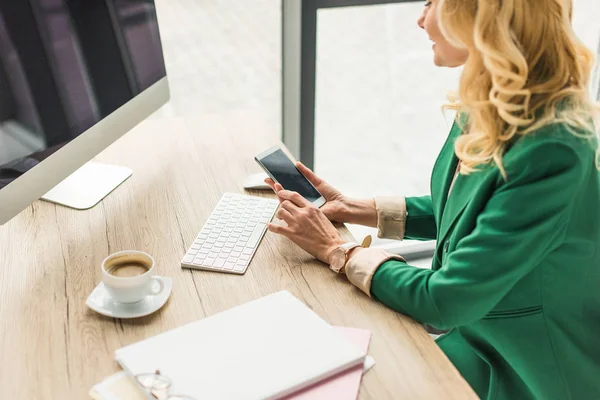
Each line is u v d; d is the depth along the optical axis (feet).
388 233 4.40
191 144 5.06
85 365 2.95
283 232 3.79
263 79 7.11
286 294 3.36
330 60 7.20
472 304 3.22
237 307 3.26
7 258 3.69
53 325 3.19
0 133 3.52
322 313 3.33
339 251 3.61
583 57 3.35
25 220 4.06
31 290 3.44
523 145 3.23
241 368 2.87
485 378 3.97
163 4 6.47
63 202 4.23
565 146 3.16
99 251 3.77
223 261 3.66
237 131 5.31
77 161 4.11
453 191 3.69
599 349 3.77
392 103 7.72
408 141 8.01
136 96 4.64
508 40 3.13
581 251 3.49
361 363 2.98
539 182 3.15
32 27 3.72
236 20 6.74
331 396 2.79
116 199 4.32
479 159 3.39
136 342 3.06
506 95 3.22
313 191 4.34
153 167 4.72
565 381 3.73
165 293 3.37
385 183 8.06
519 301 3.59
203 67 6.89
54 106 3.89
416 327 3.26
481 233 3.23
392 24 7.22
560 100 3.26
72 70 4.01
